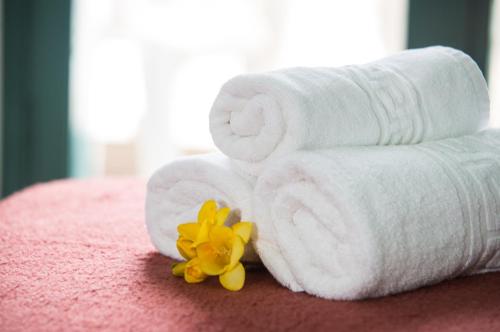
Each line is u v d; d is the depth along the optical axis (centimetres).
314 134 62
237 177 69
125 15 208
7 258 74
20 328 51
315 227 61
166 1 209
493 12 194
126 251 80
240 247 62
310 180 60
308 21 209
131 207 112
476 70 80
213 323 52
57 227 93
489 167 69
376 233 55
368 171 59
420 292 62
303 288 63
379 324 52
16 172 200
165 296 60
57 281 65
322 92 65
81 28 199
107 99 211
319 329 51
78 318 53
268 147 65
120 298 59
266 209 65
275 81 63
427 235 59
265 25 211
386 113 70
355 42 207
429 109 74
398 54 82
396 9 204
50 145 199
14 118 198
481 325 52
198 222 67
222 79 215
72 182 142
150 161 218
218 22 211
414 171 62
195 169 72
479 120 80
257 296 61
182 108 217
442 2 194
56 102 198
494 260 69
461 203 63
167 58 214
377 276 56
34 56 196
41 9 194
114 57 210
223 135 70
